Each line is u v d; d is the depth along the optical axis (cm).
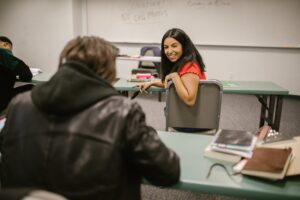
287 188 96
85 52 89
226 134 129
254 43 519
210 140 137
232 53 536
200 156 120
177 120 216
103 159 79
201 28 533
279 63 520
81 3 582
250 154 113
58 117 82
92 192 79
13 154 86
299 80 516
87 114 81
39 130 82
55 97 79
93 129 80
